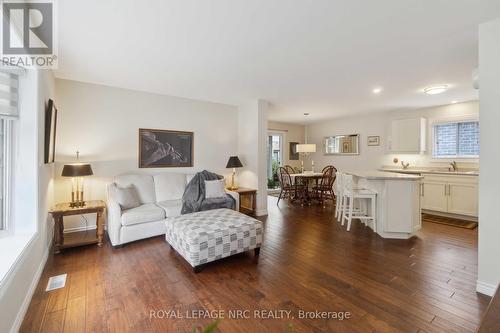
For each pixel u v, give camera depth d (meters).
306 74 3.39
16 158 2.13
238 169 5.44
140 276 2.43
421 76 3.45
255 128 4.94
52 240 3.28
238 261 2.78
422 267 2.62
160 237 3.58
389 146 6.05
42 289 2.17
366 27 2.19
